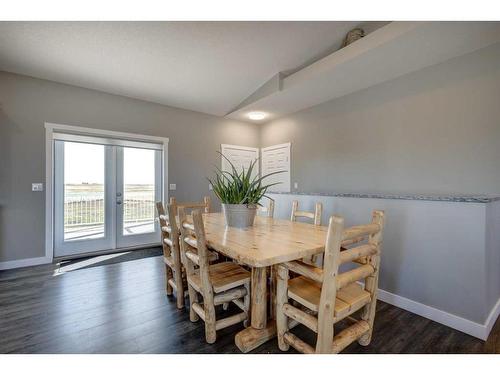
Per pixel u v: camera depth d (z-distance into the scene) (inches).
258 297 63.2
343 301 54.8
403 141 122.4
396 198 84.9
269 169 206.2
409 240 81.9
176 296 90.8
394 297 85.3
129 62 121.5
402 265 83.7
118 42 106.9
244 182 80.8
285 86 139.6
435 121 111.0
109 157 153.6
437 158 110.4
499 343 64.6
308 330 70.9
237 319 68.0
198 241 61.1
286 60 128.8
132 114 158.2
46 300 87.9
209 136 190.5
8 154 123.0
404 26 88.1
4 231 122.1
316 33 111.3
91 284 102.3
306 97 151.6
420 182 116.0
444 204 74.2
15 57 112.7
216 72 135.8
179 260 81.2
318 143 166.1
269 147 206.5
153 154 169.6
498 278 79.9
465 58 102.3
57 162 138.5
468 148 101.4
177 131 175.9
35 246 129.0
